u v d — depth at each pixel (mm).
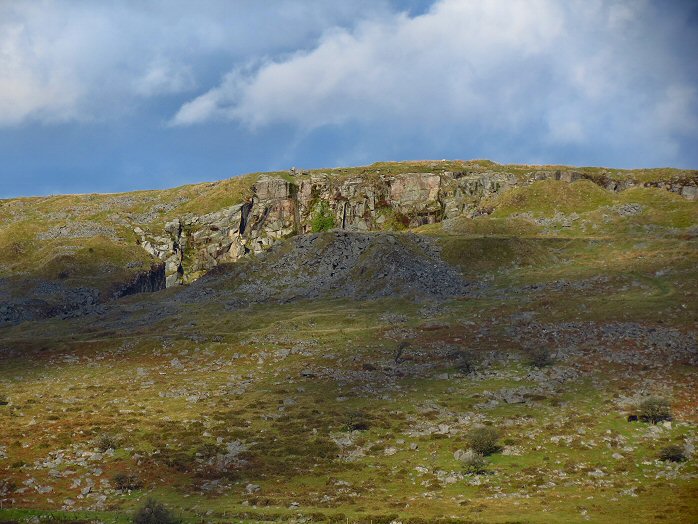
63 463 67688
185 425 81938
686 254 159125
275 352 119250
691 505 51281
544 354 98625
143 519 50469
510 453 67688
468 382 94562
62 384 107625
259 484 62656
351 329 131500
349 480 62969
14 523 51250
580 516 50500
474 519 50344
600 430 72125
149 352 125000
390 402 88062
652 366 92000
